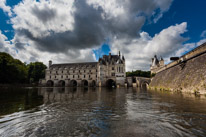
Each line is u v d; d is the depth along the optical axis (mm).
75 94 19109
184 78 19328
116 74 62719
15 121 5387
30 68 81750
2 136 3916
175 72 24328
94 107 8359
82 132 4152
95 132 4145
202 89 13969
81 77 73562
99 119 5613
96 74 71750
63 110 7469
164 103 9477
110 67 68188
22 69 60156
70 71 75625
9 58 50125
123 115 6242
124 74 62688
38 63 84938
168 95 15273
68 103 10133
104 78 64750
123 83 60781
